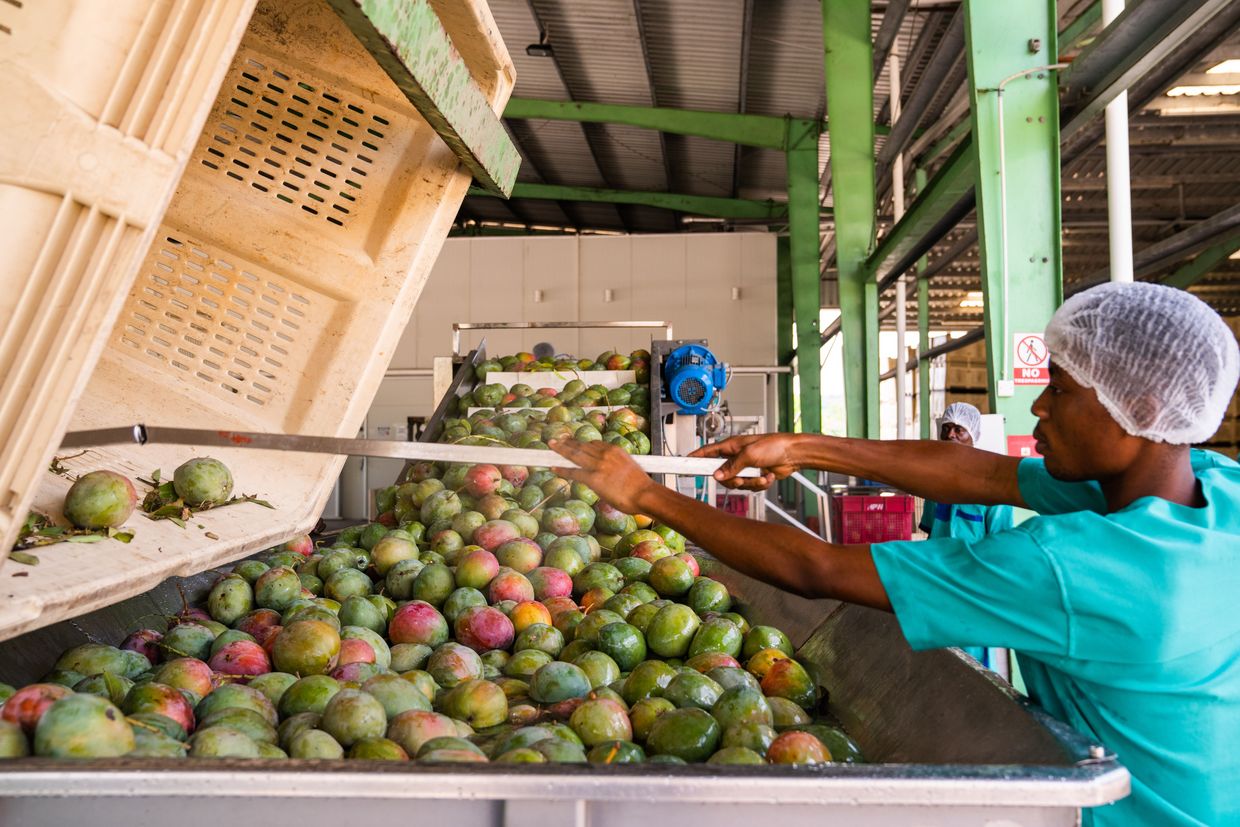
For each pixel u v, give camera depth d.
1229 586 1.55
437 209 3.13
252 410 3.16
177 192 3.12
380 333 3.12
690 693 2.28
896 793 1.22
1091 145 9.45
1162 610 1.51
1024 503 2.22
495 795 1.20
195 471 2.61
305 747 1.82
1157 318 1.55
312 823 1.23
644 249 16.72
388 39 1.83
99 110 1.44
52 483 2.31
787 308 21.41
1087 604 1.53
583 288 16.75
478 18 2.64
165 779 1.20
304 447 1.93
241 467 3.05
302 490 3.10
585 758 1.87
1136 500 1.65
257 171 3.15
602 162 18.98
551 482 4.43
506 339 16.77
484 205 22.06
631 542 3.90
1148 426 1.59
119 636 2.72
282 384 3.17
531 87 15.09
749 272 16.61
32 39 1.41
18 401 1.47
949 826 1.25
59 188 1.42
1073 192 13.06
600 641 2.78
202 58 1.48
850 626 2.73
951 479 2.29
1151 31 4.41
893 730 2.16
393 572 3.34
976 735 1.77
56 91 1.41
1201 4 3.87
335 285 3.13
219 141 3.14
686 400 5.86
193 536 2.49
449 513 3.94
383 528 3.86
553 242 16.78
